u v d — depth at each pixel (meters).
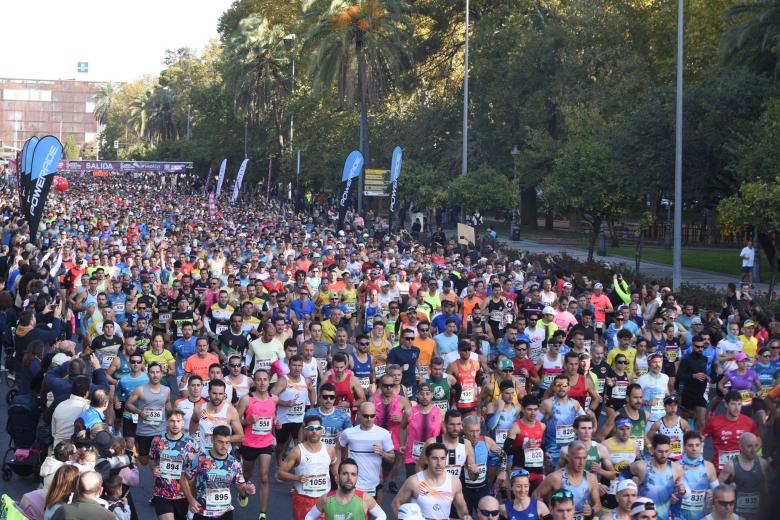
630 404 11.71
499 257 34.50
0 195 76.31
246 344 15.93
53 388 11.88
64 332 20.70
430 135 64.00
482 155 60.38
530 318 17.05
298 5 85.88
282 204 76.94
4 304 18.53
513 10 61.00
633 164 36.25
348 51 54.94
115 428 14.78
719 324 18.64
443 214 67.38
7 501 7.54
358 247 31.94
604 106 48.62
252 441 11.71
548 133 56.69
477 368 14.10
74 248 27.84
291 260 25.84
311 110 72.00
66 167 111.81
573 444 9.47
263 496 11.70
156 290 23.42
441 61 67.62
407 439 11.44
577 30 54.03
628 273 32.09
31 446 12.70
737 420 11.70
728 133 35.16
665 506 9.82
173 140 149.62
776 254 27.38
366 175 55.91
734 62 41.19
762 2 39.62
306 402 13.37
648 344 15.30
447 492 9.10
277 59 81.56
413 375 14.73
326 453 10.09
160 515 9.87
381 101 60.44
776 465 9.55
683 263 45.72
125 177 156.62
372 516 8.92
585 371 13.77
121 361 14.02
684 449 9.98
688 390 15.44
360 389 13.00
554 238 61.28
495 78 59.00
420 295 20.11
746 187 27.11
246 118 85.62
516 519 8.91
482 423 14.55
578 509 9.49
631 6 54.28
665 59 51.41
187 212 62.78
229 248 31.66
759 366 15.26
